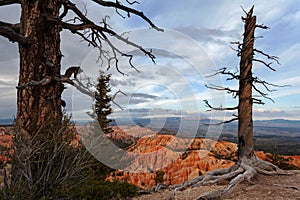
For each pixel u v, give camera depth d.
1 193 3.36
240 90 8.83
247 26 8.89
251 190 6.47
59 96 5.55
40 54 5.34
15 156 3.69
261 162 8.45
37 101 5.21
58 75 5.16
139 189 6.52
